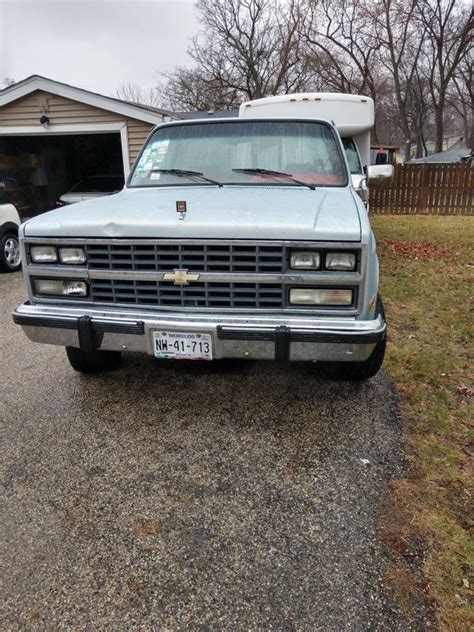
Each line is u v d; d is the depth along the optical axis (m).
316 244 2.50
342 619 1.74
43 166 13.10
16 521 2.24
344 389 3.44
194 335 2.66
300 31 31.81
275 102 7.78
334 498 2.37
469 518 2.21
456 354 4.00
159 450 2.78
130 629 1.73
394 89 40.31
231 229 2.55
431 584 1.87
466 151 36.12
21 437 2.91
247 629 1.72
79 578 1.94
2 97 10.62
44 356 4.14
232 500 2.37
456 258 7.95
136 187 3.74
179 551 2.07
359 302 2.57
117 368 3.83
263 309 2.63
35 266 2.89
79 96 10.38
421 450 2.72
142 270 2.71
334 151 3.67
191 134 3.91
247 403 3.28
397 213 14.89
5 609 1.81
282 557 2.02
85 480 2.53
